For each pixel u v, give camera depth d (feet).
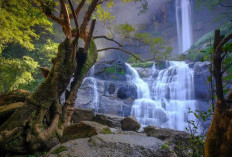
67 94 16.76
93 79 40.50
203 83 41.47
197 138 7.65
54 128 13.64
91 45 18.92
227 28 53.62
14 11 23.61
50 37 55.72
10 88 27.45
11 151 11.48
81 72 17.06
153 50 21.54
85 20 17.49
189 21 100.01
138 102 39.17
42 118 13.04
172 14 108.58
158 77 49.14
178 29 105.81
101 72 43.78
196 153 7.43
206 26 91.25
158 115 37.22
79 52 16.53
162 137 10.96
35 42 51.67
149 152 6.32
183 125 35.40
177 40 104.99
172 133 10.90
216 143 4.06
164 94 45.01
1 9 22.81
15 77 28.12
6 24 24.34
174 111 39.55
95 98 35.73
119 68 45.44
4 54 44.88
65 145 6.81
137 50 64.28
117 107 35.47
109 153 6.12
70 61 14.23
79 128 11.14
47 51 43.88
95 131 10.39
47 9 15.38
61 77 13.87
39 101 13.21
